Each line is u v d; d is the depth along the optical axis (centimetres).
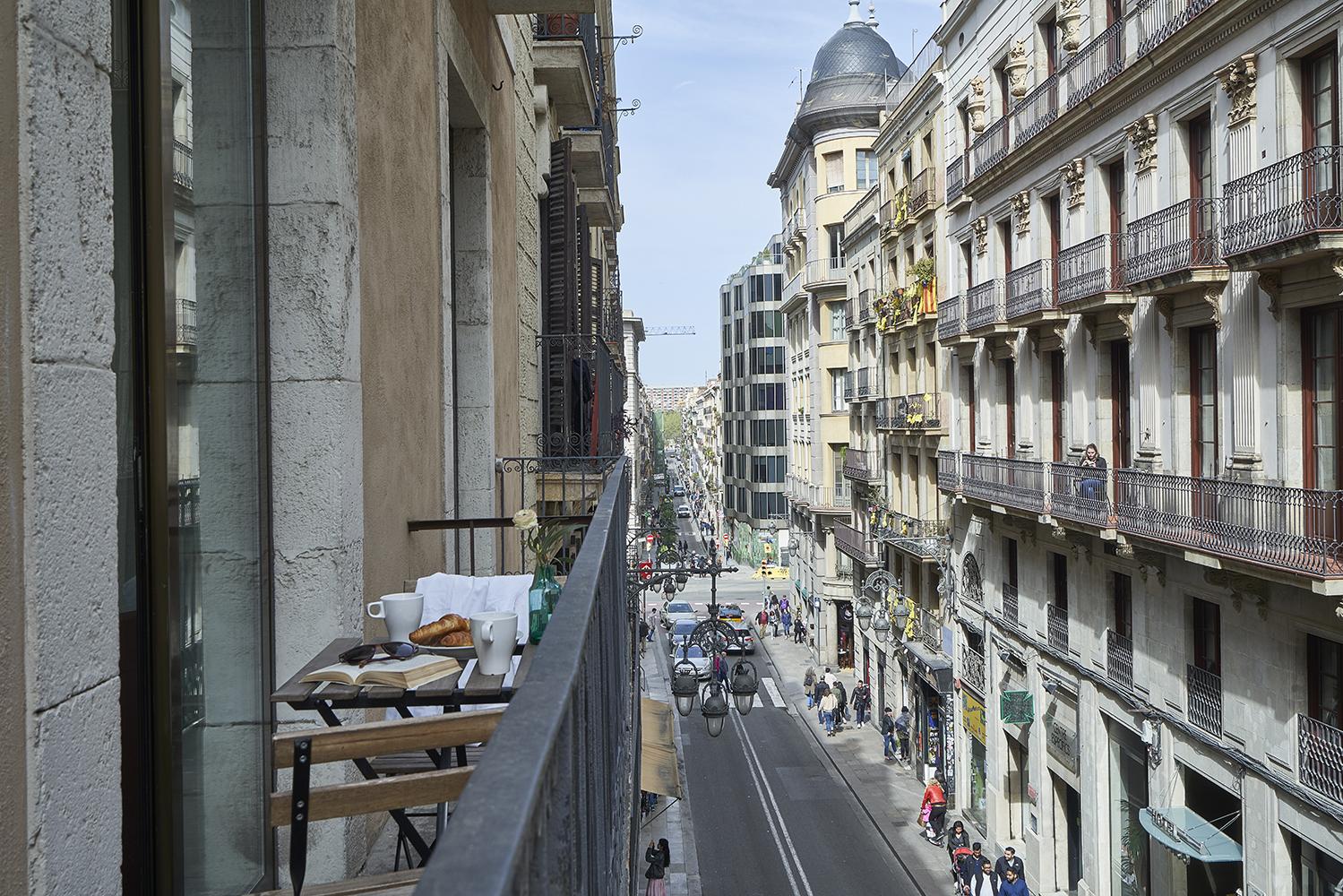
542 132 1445
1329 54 1266
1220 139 1491
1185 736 1623
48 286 233
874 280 3816
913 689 3234
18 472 222
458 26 793
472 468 895
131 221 320
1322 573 1185
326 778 443
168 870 323
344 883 313
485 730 296
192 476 381
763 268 7112
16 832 217
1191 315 1579
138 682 318
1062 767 2106
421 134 667
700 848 2511
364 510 520
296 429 458
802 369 5431
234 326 427
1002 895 1947
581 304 1606
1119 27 1784
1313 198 1223
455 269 905
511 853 78
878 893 2219
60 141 239
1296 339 1334
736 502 8144
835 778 3133
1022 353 2277
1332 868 1288
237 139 438
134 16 323
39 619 227
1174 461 1641
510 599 440
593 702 213
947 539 2894
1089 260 1889
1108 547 1880
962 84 2662
